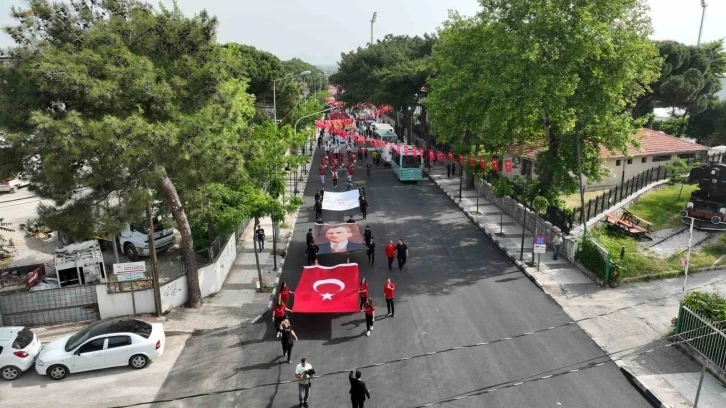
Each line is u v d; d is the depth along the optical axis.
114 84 14.80
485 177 38.69
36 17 15.80
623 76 25.86
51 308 19.19
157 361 16.89
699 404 13.79
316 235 26.59
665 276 22.27
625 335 17.72
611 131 26.77
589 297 20.84
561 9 25.84
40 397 14.96
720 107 52.97
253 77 50.44
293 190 41.44
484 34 31.89
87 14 16.47
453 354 16.91
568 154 28.70
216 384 15.54
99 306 19.45
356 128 68.12
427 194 40.47
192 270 20.45
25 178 16.12
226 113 18.33
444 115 35.88
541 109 27.70
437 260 25.75
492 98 27.31
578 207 30.95
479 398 14.56
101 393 15.12
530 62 25.59
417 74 51.75
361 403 13.49
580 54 25.11
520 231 29.95
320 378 15.75
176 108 16.64
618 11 26.06
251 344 17.92
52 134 13.73
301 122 56.09
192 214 22.22
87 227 16.45
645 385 14.71
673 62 49.50
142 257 25.95
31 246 27.33
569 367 15.99
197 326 19.12
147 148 14.86
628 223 27.88
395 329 18.69
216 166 16.72
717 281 21.77
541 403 14.28
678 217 30.59
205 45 17.86
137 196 15.69
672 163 35.66
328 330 18.77
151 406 14.53
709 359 15.42
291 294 21.75
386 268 24.77
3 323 18.86
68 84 14.07
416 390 15.01
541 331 18.22
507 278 23.27
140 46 16.84
